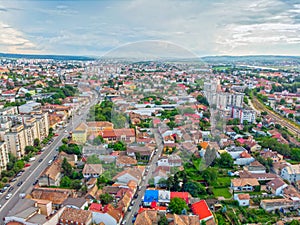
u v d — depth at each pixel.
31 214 41.16
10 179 61.28
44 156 74.19
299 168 61.94
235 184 56.53
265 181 59.72
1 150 62.78
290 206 50.22
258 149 76.94
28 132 77.19
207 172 55.22
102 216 43.47
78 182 56.34
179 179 51.59
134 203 49.12
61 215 43.38
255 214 48.44
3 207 50.47
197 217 42.44
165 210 45.62
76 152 70.44
